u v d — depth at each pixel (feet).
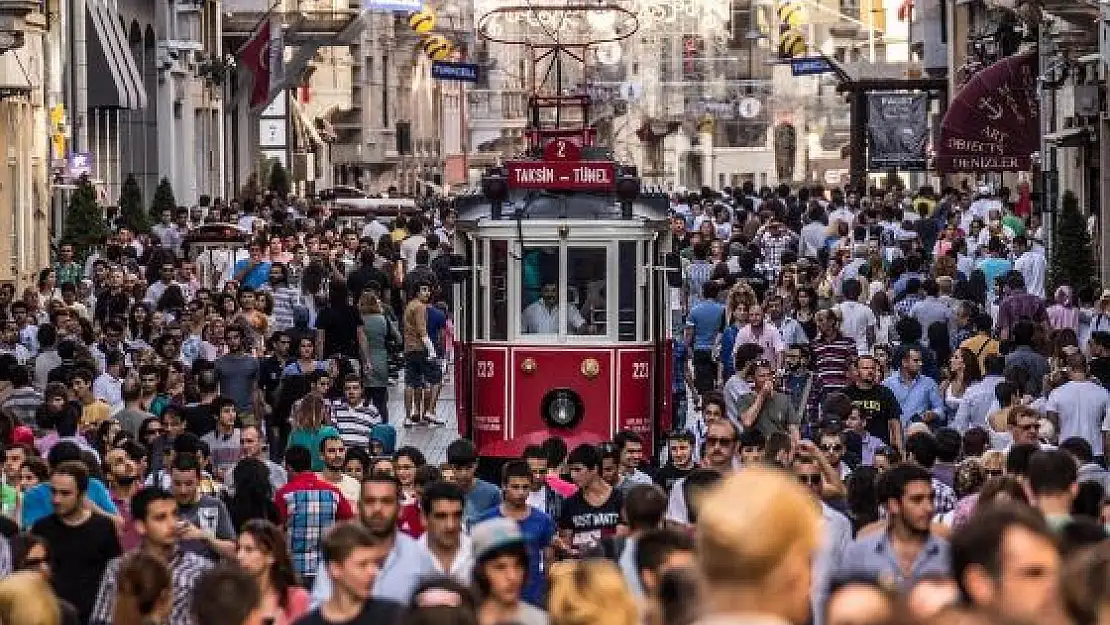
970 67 411.34
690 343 212.64
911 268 242.37
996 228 272.51
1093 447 150.41
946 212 347.15
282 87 463.01
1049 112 327.06
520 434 170.09
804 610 52.54
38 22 294.66
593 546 98.27
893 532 93.61
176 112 427.33
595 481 117.08
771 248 296.71
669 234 171.22
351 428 162.91
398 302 268.41
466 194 174.50
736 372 164.86
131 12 392.88
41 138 300.61
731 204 410.93
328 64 628.28
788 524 50.75
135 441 131.95
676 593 68.23
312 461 139.03
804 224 334.24
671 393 173.68
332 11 465.88
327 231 317.83
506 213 170.30
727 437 121.90
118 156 377.71
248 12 466.70
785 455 121.70
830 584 56.34
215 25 458.91
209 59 452.35
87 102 337.31
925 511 92.32
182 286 249.34
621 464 130.41
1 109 279.90
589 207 169.99
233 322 193.77
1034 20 317.63
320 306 238.89
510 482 109.09
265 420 184.03
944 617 50.01
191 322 203.00
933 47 481.46
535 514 109.81
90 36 336.29
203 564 98.27
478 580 79.87
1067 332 173.88
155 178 411.75
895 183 476.95
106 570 97.76
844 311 210.18
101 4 343.87
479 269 170.40
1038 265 245.24
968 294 227.81
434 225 347.77
